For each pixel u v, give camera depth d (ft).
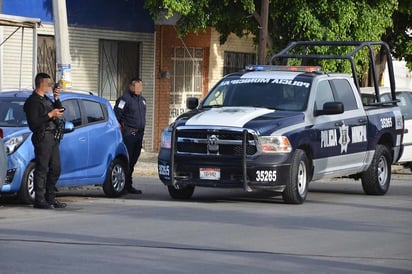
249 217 90.02
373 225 86.94
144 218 88.12
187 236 77.15
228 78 110.42
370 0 154.61
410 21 179.93
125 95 115.24
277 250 71.56
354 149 111.14
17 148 95.71
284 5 151.84
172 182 100.48
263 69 112.47
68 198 107.55
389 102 122.42
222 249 71.20
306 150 102.83
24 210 94.12
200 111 104.22
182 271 62.23
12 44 149.28
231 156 97.55
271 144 97.50
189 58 185.78
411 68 185.47
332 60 151.02
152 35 177.06
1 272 60.95
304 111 103.19
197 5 152.35
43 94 94.89
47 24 155.12
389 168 118.83
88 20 163.73
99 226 82.33
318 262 67.00
